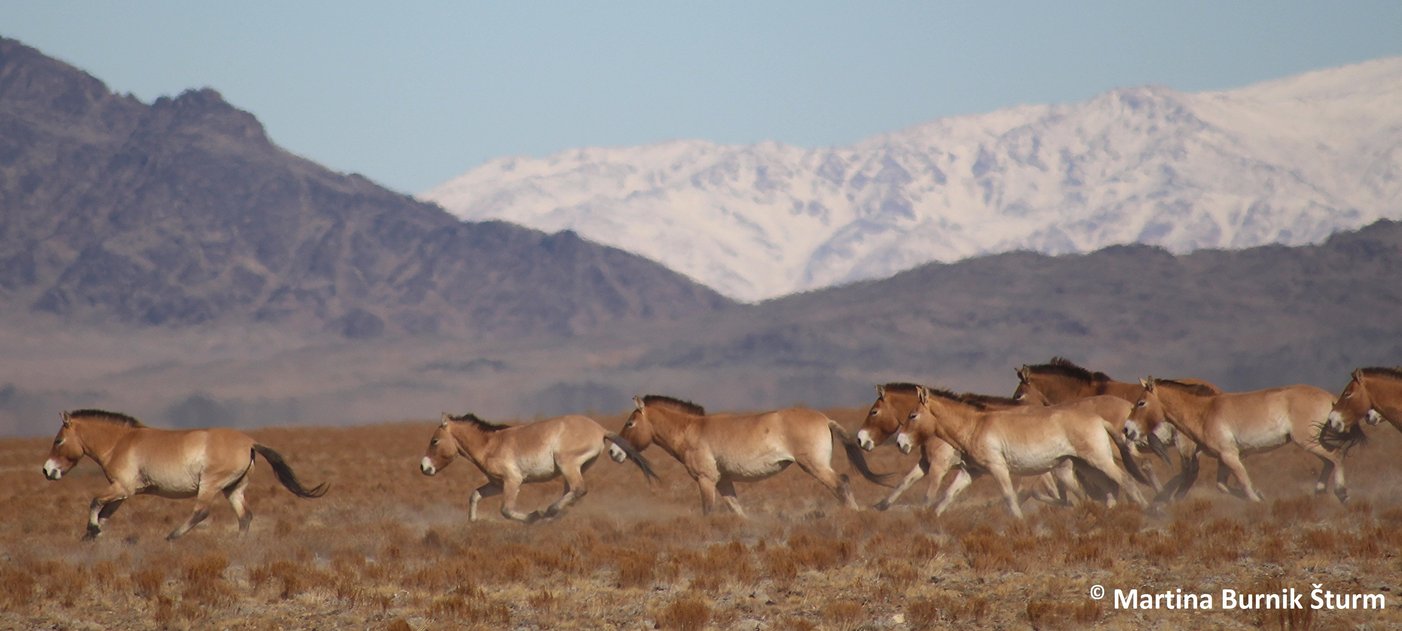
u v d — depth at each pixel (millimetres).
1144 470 96375
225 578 70750
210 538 85000
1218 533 73000
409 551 79188
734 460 92000
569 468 93000
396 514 108250
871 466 141875
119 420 88375
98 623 60750
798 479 126500
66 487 144500
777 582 65688
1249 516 80188
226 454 87812
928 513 84312
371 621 60312
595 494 121812
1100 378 98938
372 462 183375
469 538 82438
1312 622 53531
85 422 87562
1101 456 83688
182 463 87125
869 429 91812
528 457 93438
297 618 61094
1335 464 86312
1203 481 104688
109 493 87062
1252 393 87312
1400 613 54594
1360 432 85812
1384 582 60312
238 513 89562
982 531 76875
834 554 70438
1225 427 87062
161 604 61688
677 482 137125
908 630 55625
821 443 91438
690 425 93750
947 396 86625
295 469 169625
